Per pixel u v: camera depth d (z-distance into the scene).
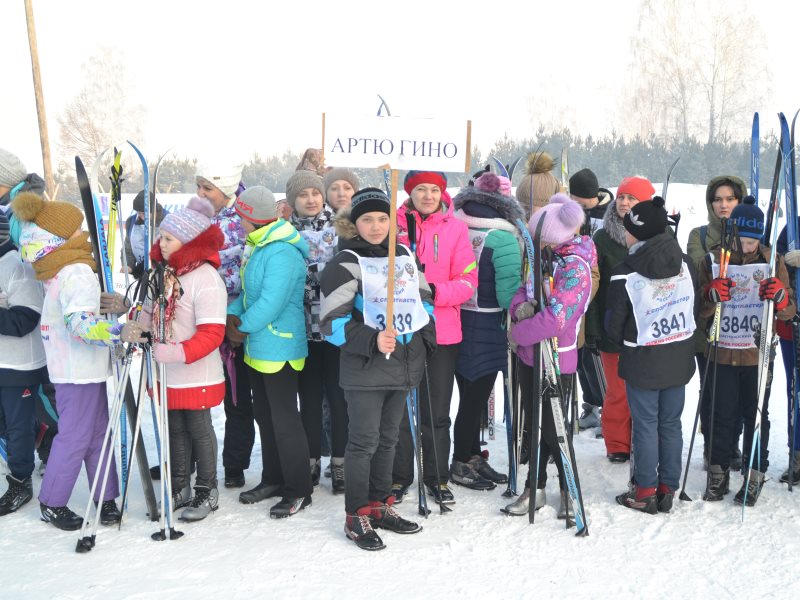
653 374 3.94
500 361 4.36
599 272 4.82
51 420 4.64
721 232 4.27
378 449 3.80
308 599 3.14
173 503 4.11
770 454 5.01
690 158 42.28
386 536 3.77
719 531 3.81
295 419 4.09
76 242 3.85
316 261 4.40
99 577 3.34
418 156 3.57
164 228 3.77
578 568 3.43
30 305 4.04
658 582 3.30
